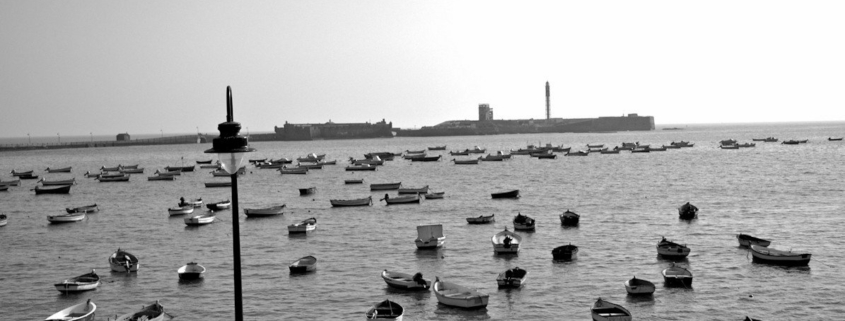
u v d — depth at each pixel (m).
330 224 107.94
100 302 65.00
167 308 62.66
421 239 85.12
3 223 116.06
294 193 164.25
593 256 78.81
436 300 62.91
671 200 128.25
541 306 60.75
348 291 66.62
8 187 194.25
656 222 101.50
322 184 188.12
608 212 113.88
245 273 74.50
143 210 135.12
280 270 75.56
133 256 78.12
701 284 65.88
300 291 66.94
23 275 76.62
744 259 75.12
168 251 88.62
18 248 93.69
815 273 68.88
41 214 134.38
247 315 60.00
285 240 94.12
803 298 61.09
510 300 62.59
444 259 79.38
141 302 64.69
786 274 68.69
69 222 118.38
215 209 130.12
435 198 140.88
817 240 84.75
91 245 94.94
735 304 59.88
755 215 105.94
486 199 138.62
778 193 134.12
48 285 71.69
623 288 65.38
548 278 69.44
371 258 80.94
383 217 115.06
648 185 157.75
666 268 72.19
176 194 168.62
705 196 133.00
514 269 68.25
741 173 182.50
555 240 88.94
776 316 56.75
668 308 59.22
